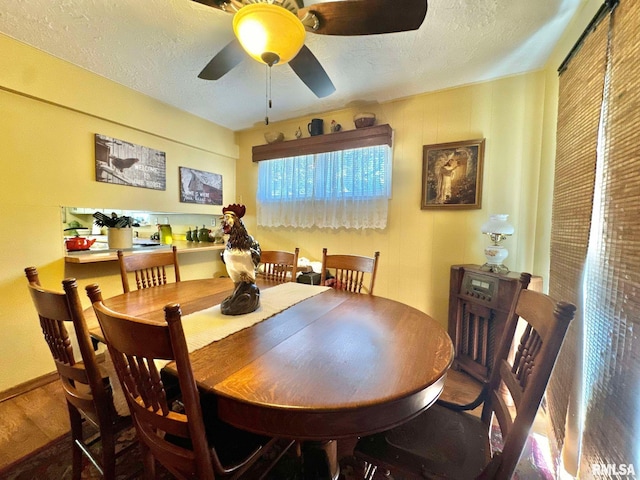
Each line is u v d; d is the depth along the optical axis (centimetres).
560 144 158
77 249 215
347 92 232
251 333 105
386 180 246
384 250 256
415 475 81
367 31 123
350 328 111
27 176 181
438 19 147
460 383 189
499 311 175
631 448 83
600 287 107
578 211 131
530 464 129
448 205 226
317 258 291
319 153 269
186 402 66
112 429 101
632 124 91
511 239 207
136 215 315
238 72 202
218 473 77
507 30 155
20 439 142
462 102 220
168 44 172
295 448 127
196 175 295
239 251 124
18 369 181
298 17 116
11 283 177
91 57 186
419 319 121
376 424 69
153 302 143
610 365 97
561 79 159
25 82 174
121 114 224
